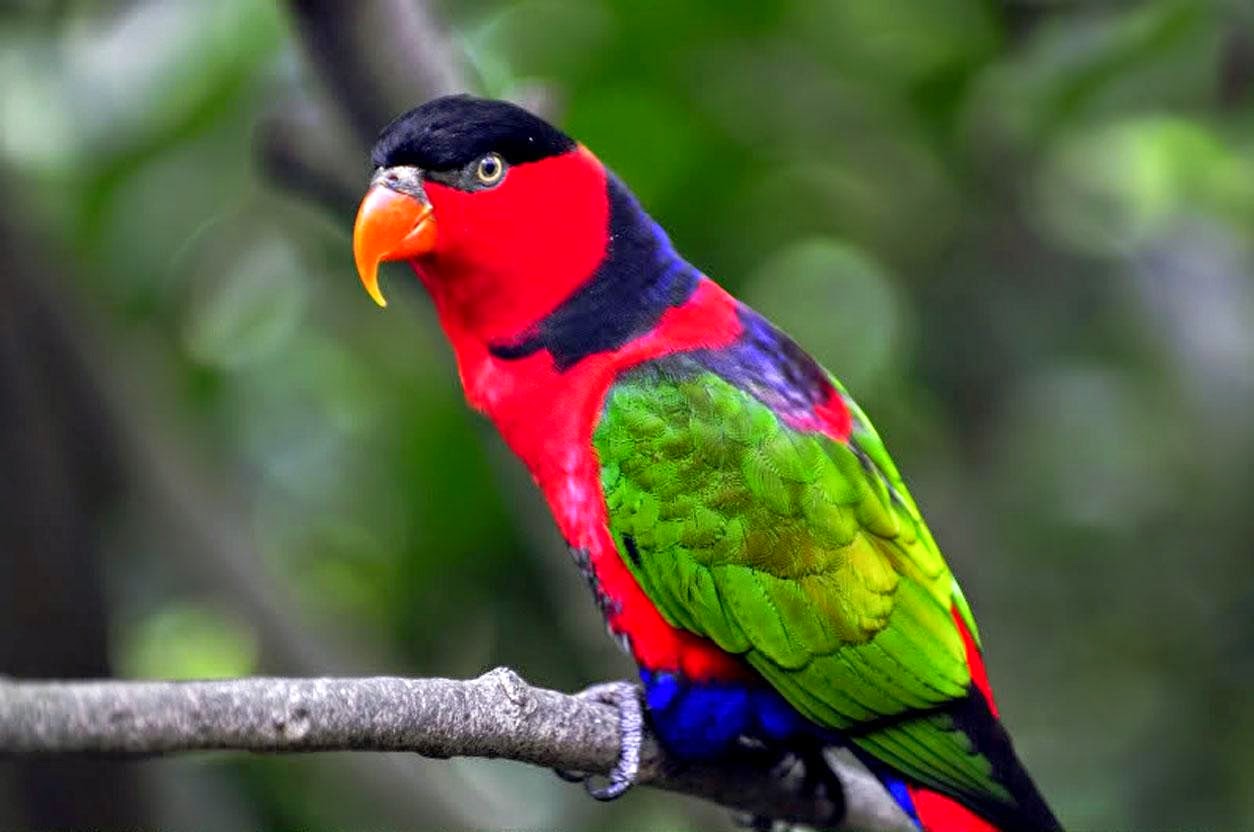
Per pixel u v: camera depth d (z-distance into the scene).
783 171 11.13
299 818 9.88
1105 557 11.41
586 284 7.43
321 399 11.38
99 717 4.26
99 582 9.34
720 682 7.29
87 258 10.48
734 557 7.16
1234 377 11.59
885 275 11.61
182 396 11.03
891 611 7.22
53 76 10.09
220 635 10.88
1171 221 11.25
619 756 6.91
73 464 9.60
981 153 11.09
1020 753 10.85
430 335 10.23
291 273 11.55
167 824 9.41
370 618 10.90
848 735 7.25
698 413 7.27
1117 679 11.09
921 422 11.67
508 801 10.52
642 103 10.46
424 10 8.33
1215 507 11.41
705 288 7.70
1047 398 11.66
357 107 8.09
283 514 11.15
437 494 10.62
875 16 10.75
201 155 10.48
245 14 9.95
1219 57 9.89
